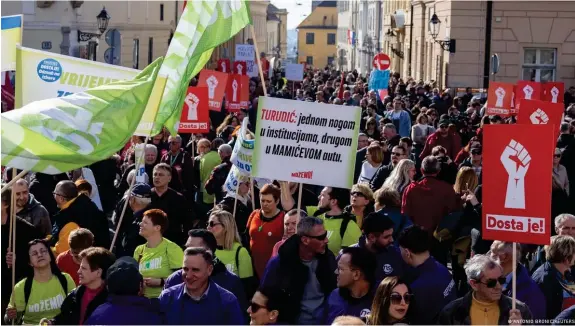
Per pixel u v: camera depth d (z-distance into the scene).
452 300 7.72
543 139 7.33
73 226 10.21
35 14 35.00
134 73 10.61
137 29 41.94
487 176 7.53
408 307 6.97
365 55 89.81
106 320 6.91
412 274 7.93
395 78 46.41
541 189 7.35
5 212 9.45
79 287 7.92
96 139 8.39
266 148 9.00
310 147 8.98
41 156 8.20
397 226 9.88
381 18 79.06
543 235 7.35
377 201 9.99
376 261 7.82
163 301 7.42
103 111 8.49
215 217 9.21
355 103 29.25
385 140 17.78
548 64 39.41
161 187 11.52
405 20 57.06
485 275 7.05
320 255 8.05
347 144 8.98
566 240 8.23
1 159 8.11
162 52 45.06
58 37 35.25
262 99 8.96
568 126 16.84
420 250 7.85
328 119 8.96
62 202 10.84
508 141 7.44
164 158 15.87
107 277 7.03
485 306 7.20
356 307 7.41
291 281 7.95
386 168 13.83
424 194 11.20
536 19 39.03
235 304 7.43
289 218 9.13
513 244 7.44
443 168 11.83
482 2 39.03
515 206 7.44
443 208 11.19
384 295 6.90
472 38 39.25
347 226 9.55
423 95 34.41
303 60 152.50
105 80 10.77
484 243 10.08
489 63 39.03
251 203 12.18
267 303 7.14
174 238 11.46
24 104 10.52
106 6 38.69
